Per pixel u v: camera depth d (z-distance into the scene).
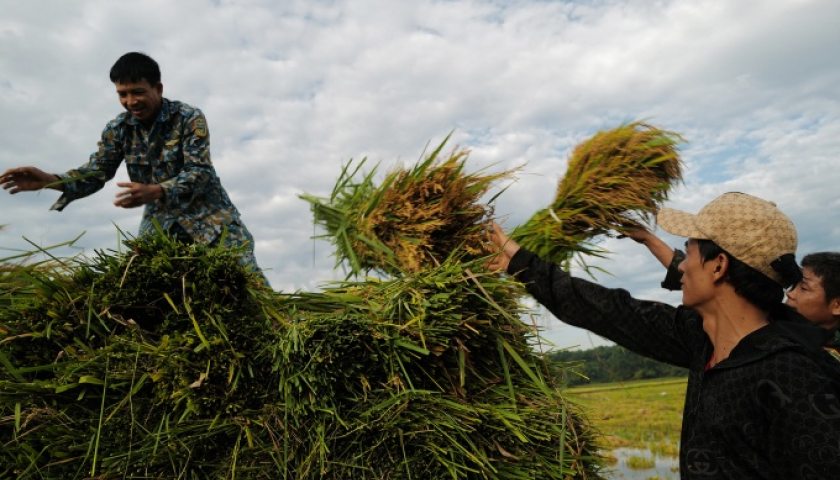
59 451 1.68
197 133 3.13
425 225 2.44
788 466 1.34
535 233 2.73
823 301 2.66
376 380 1.89
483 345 2.08
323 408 1.77
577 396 2.23
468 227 2.53
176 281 1.93
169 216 3.03
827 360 1.44
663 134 2.69
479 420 1.85
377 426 1.76
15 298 1.98
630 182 2.58
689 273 1.56
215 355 1.81
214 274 1.93
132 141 3.25
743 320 1.50
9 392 1.72
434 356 1.93
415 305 1.98
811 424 1.29
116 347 1.81
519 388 2.09
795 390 1.32
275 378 1.86
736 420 1.42
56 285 1.93
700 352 1.65
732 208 1.50
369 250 2.66
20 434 1.70
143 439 1.71
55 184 2.95
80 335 1.89
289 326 1.93
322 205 2.94
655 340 1.82
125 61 3.05
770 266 1.44
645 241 2.60
